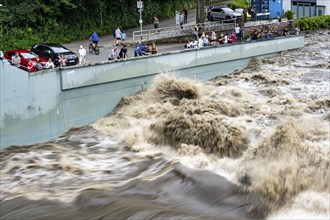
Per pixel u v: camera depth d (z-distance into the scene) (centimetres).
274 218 1251
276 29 4647
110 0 4841
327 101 2339
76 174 1599
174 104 2352
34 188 1473
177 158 1705
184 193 1400
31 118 1978
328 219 1221
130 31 4825
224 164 1605
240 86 2758
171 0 5731
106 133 2058
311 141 1662
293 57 3491
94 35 3484
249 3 6009
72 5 4262
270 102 2388
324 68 3167
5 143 1891
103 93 2291
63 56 2714
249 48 3238
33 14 4062
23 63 2698
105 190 1416
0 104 1852
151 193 1397
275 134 1617
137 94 2447
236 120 2059
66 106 2130
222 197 1370
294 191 1362
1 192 1451
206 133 1802
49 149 1884
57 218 1207
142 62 2461
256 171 1476
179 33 4191
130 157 1770
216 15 4738
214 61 2944
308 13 5659
